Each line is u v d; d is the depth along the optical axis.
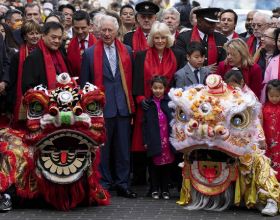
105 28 15.77
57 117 13.95
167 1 26.62
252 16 19.45
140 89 15.78
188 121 14.20
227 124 14.05
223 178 14.50
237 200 14.45
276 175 15.36
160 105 15.56
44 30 15.45
